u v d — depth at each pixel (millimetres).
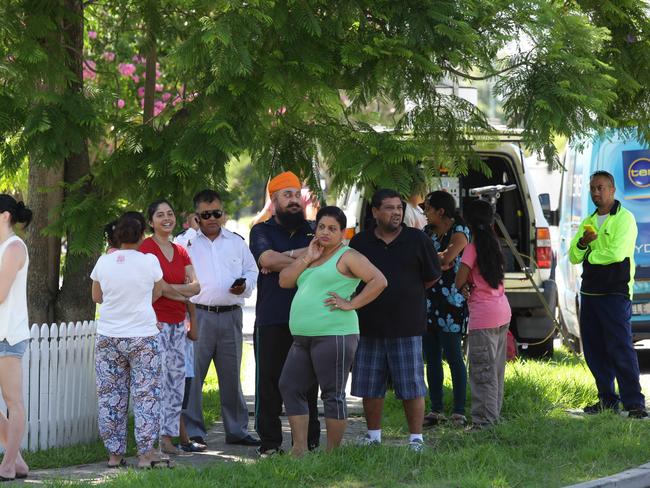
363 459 14219
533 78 16562
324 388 14500
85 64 23938
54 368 16281
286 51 15547
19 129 15289
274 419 15586
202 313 16531
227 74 14688
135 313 14727
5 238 14266
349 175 16609
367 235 15602
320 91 15664
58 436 16422
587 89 16531
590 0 18391
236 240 16781
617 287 18469
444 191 17969
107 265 14703
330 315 14359
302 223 15547
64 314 19188
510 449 15688
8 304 14141
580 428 16953
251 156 17703
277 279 15461
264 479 13133
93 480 13930
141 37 22234
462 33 15352
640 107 19359
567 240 27297
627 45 18766
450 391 20156
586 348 18906
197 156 15258
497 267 16984
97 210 16594
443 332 17844
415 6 15922
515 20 16203
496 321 17078
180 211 17438
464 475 13883
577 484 13688
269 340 15391
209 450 16375
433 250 15531
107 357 14867
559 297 28484
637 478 14352
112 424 14992
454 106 17609
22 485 13383
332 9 15734
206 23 14633
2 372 14094
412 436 15523
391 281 15312
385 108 18172
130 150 16203
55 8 16312
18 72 15281
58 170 16203
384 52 15453
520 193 25469
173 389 15766
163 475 13172
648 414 18578
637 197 24781
